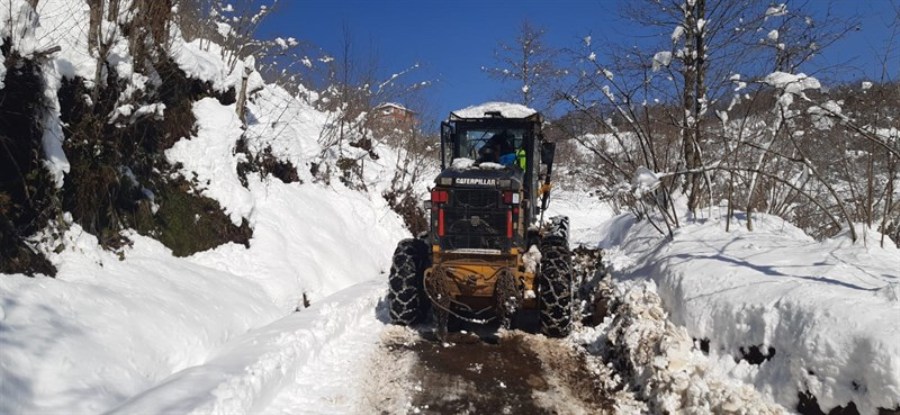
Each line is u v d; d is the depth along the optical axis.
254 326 5.77
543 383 5.04
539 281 6.26
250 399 4.03
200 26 10.27
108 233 5.67
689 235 6.56
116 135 5.88
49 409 3.39
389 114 14.98
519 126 6.70
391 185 12.18
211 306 5.44
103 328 4.19
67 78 5.38
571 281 6.27
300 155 9.98
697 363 4.39
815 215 7.88
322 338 5.53
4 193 4.48
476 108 6.72
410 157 14.12
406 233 11.49
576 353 5.83
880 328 3.35
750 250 5.53
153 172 6.62
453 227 5.98
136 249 5.79
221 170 7.45
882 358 3.21
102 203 5.68
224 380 4.02
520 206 5.94
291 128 10.60
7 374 3.38
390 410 4.41
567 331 6.24
